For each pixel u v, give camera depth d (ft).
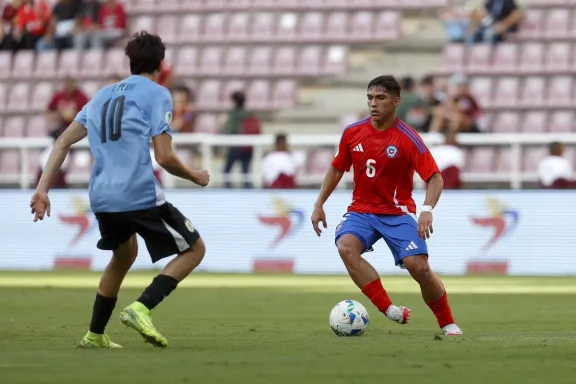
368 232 106.42
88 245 239.30
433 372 73.97
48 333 108.99
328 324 122.11
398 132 105.09
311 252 228.84
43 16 329.11
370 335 105.50
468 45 310.04
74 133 89.56
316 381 69.41
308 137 238.27
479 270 224.33
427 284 104.99
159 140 86.33
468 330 113.29
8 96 321.93
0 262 242.37
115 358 82.38
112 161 87.04
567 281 202.80
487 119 291.79
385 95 104.37
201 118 305.12
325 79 318.65
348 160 108.27
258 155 243.81
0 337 104.17
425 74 314.35
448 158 226.38
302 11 334.03
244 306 148.97
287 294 171.53
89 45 330.13
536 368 76.28
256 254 231.50
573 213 221.87
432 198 102.89
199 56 323.78
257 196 232.12
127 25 338.13
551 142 230.68
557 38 310.86
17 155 292.20
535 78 298.56
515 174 234.17
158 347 90.79
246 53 321.93
